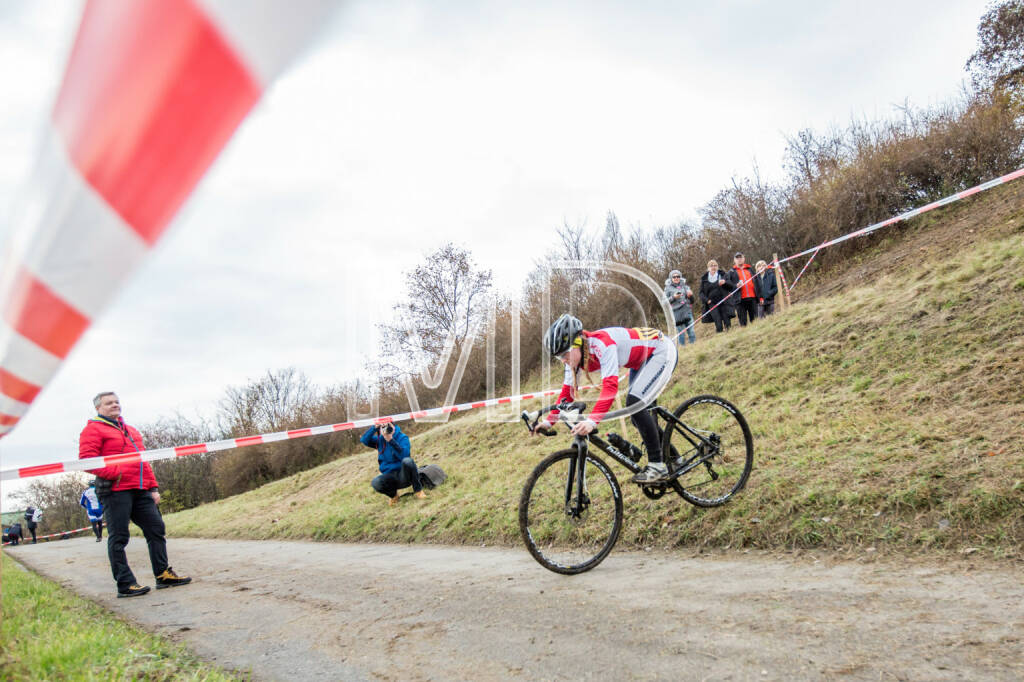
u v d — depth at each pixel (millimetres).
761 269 11781
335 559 6180
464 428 11867
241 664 3111
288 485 16250
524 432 10227
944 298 6934
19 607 4340
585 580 3855
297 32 417
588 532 4270
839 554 3510
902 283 8641
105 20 475
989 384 4852
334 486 13523
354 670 2877
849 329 7625
